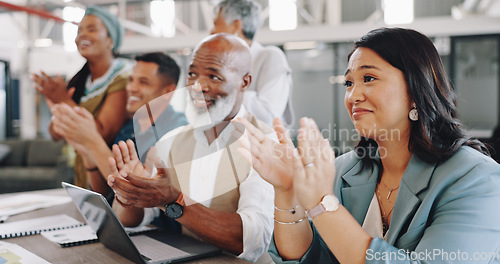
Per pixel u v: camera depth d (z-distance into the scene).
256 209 1.38
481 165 0.96
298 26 7.23
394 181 1.15
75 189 1.20
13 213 1.82
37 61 8.79
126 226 1.53
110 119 2.20
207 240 1.29
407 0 6.92
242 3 2.12
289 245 1.11
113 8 8.45
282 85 2.29
